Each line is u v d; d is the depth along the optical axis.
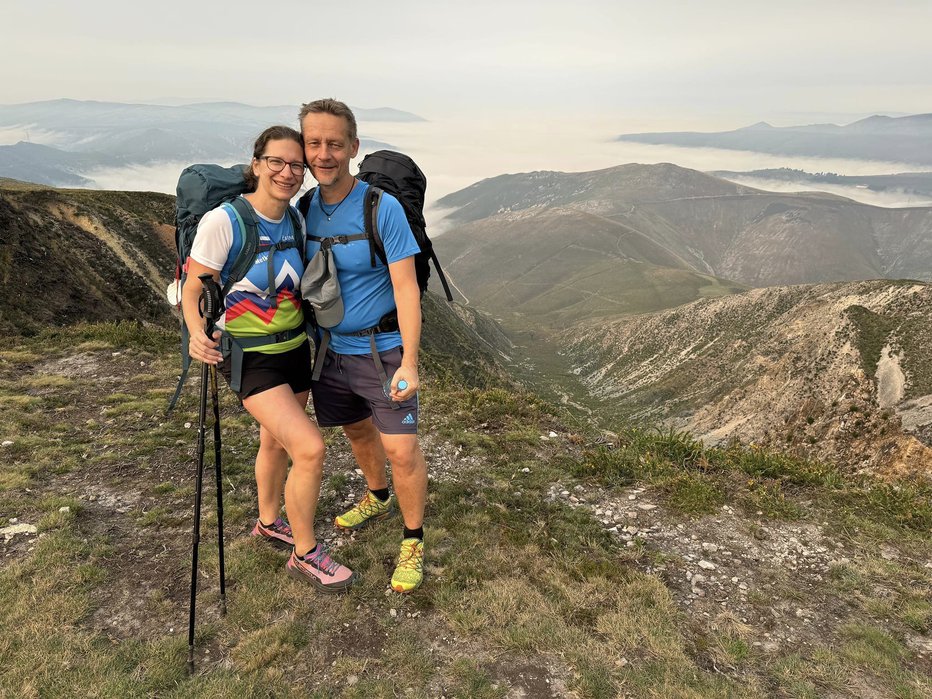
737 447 7.01
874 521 5.32
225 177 3.37
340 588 3.74
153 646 3.25
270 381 3.46
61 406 7.60
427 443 6.49
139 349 10.48
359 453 4.38
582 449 6.64
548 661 3.25
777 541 4.84
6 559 4.05
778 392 74.81
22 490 5.11
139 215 59.66
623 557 4.45
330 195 3.33
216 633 3.41
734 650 3.45
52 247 34.38
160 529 4.51
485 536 4.52
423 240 3.57
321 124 3.00
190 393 8.07
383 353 3.53
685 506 5.23
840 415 59.50
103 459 5.83
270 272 3.24
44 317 26.50
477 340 144.88
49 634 3.30
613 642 3.41
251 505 4.91
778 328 134.00
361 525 4.58
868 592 4.17
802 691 3.15
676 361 172.00
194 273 3.16
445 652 3.30
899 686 3.20
